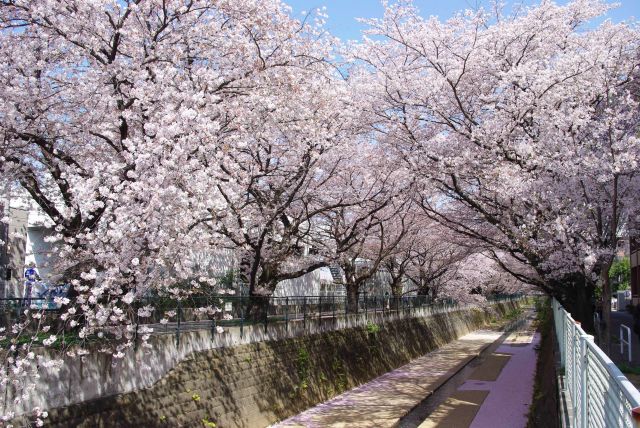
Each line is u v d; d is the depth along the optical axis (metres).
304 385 13.55
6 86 7.68
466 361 22.73
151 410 8.56
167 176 7.16
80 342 7.39
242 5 9.35
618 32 12.02
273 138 11.64
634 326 16.84
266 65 9.98
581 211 10.98
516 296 63.59
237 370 11.13
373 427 12.07
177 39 9.10
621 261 45.50
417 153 12.52
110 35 8.82
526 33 12.14
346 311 18.25
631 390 2.58
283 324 13.59
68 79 8.63
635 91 12.20
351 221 17.73
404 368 20.59
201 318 10.45
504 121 11.44
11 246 10.84
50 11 7.88
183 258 7.63
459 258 21.77
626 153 9.52
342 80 12.55
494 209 13.22
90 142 9.00
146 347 8.74
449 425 12.70
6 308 6.98
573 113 10.11
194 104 8.05
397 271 29.39
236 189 9.96
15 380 6.14
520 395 16.17
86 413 7.37
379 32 12.93
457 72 12.19
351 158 14.77
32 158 8.48
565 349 9.65
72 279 6.96
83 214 6.99
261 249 12.55
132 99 8.40
